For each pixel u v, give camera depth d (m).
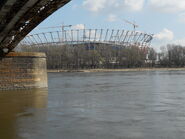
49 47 192.50
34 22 29.81
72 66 176.88
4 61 45.12
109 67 180.38
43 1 23.30
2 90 45.03
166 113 26.78
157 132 20.20
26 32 33.84
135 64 184.50
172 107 29.97
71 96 39.69
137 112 27.42
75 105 31.81
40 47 195.62
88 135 19.55
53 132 20.39
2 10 24.53
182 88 50.16
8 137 19.34
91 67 178.00
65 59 177.75
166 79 76.75
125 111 27.98
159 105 31.34
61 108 29.92
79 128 21.39
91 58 181.25
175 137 19.02
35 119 24.69
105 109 29.20
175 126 21.83
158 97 38.03
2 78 45.06
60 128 21.48
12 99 36.28
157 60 198.25
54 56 176.50
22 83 46.28
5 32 33.12
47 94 41.53
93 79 81.31
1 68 45.00
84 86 56.56
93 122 23.33
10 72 45.53
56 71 160.88
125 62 183.88
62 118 25.00
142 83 63.16
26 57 46.50
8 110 28.81
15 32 33.28
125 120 23.97
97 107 30.44
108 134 19.77
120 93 43.25
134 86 55.31
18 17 27.19
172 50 192.25
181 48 191.50
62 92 44.72
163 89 48.62
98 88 51.88
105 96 39.69
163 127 21.56
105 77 92.62
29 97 38.22
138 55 189.00
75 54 181.88
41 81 48.16
